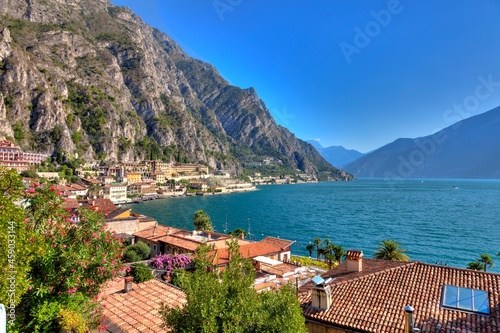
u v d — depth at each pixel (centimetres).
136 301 2234
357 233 11762
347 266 2634
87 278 1446
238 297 1246
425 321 1753
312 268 5284
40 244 1284
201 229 8338
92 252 1473
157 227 7150
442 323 1720
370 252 9144
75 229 1512
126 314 2048
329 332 1889
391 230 12250
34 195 1483
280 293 1340
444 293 1959
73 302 1410
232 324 1183
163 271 4316
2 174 1327
